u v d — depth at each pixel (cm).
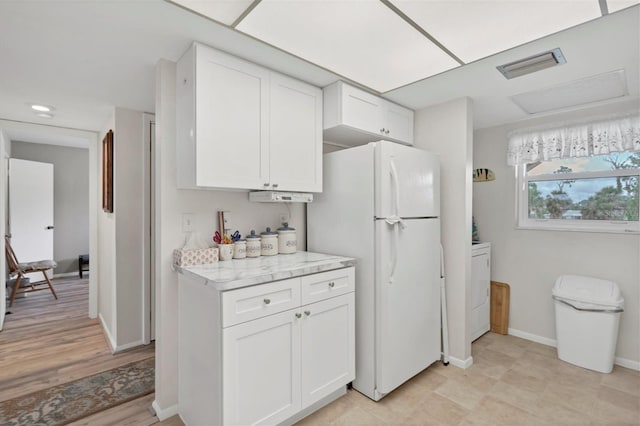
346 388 221
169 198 192
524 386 228
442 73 211
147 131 295
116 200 281
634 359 254
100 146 359
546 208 309
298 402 180
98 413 199
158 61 190
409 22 155
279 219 252
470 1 139
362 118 236
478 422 190
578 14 148
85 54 182
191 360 177
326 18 150
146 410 201
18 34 160
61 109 283
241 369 155
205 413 162
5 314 379
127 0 134
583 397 215
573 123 279
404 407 204
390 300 213
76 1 134
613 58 191
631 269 258
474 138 349
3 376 242
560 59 192
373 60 193
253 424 160
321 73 210
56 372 248
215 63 175
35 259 509
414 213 232
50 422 190
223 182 178
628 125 253
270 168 200
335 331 202
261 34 164
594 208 282
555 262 297
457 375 244
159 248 191
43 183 520
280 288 172
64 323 354
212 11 144
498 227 333
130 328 291
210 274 165
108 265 315
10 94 244
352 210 227
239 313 155
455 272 260
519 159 310
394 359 215
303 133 220
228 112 180
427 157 245
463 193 255
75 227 589
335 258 219
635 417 194
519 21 154
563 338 267
